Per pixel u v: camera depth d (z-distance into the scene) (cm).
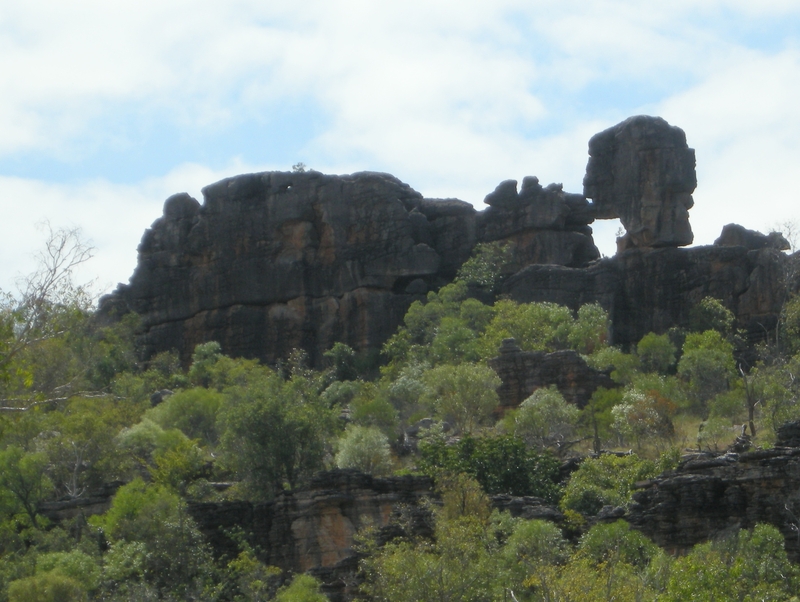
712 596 5478
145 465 11131
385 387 13175
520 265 16900
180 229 18150
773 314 15088
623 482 8544
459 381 12219
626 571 6084
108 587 7869
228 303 17525
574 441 10956
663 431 10788
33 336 5422
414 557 6638
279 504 8394
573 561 6247
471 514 7550
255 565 7900
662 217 16025
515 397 12800
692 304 15488
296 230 17438
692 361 12738
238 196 17850
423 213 17612
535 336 14350
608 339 15050
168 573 8000
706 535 7250
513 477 8869
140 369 16988
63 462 10481
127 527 8462
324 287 17162
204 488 9662
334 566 7719
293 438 9638
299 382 12625
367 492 8231
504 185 17438
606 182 16675
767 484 7200
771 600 5541
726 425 10262
